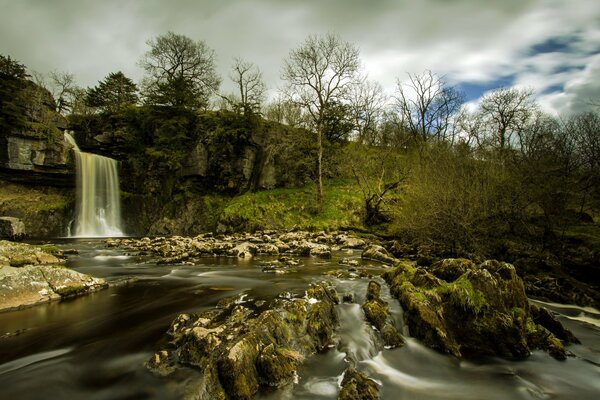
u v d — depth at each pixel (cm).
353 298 952
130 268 1466
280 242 2197
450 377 652
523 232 1575
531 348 757
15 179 3173
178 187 3691
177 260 1609
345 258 1711
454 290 813
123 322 795
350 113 4328
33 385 531
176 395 505
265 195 3456
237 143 3784
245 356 543
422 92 4588
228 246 2012
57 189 3388
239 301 933
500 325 752
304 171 3816
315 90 3350
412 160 2998
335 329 780
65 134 3744
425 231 1767
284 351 611
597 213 1761
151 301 962
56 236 3162
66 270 1071
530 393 605
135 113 4009
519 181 1566
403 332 804
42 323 786
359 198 3228
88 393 515
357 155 3153
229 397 501
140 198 3688
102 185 3609
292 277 1241
